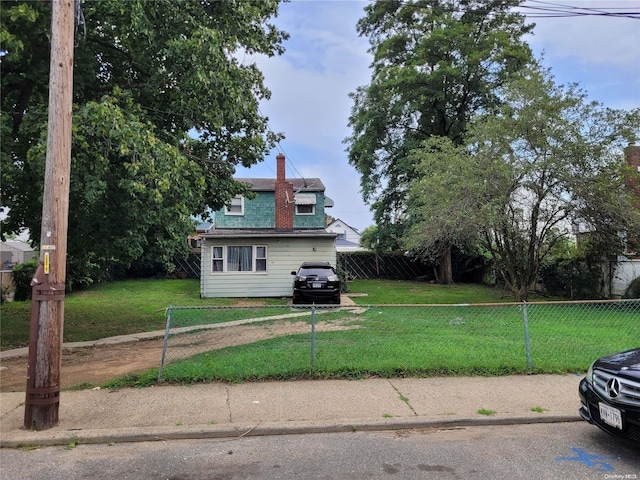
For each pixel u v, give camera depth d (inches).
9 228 487.2
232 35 435.2
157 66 424.2
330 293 652.1
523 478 155.9
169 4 367.6
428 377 274.1
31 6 299.7
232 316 503.8
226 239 829.2
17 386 270.2
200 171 430.6
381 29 1092.5
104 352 363.3
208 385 260.7
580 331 412.5
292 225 970.7
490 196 579.8
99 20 383.6
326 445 186.9
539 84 575.5
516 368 282.8
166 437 194.7
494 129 584.4
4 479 158.2
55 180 204.7
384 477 157.9
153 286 925.2
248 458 175.0
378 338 379.2
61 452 182.2
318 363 286.4
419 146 1023.0
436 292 859.4
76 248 483.2
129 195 361.7
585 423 209.8
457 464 167.8
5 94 384.2
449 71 935.0
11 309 591.8
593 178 558.9
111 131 311.9
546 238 643.5
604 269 716.7
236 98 419.8
